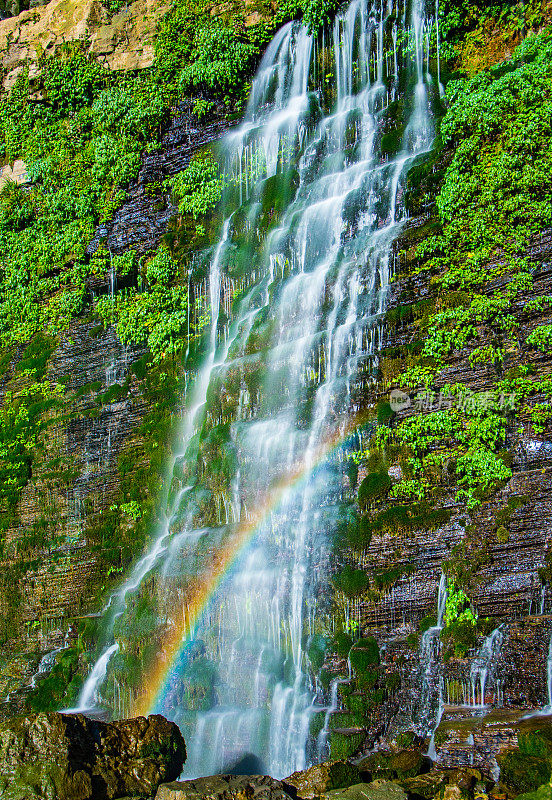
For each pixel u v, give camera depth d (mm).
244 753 11094
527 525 11062
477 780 8586
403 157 15945
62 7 22891
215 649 12625
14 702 14859
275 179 17719
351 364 13516
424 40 16734
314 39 18953
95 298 20062
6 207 21703
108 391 18391
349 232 15750
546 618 10211
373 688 10812
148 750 8828
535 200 12789
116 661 13742
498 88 14086
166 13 21125
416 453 12367
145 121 20750
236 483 14070
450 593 11219
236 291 17531
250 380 15078
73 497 17828
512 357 12062
